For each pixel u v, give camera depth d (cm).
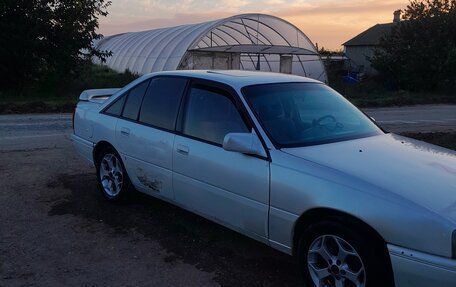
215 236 482
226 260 430
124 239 473
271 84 467
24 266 412
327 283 358
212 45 3092
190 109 473
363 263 329
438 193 329
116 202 568
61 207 564
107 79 2567
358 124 469
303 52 3155
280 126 416
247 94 439
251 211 399
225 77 470
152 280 391
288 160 377
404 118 1784
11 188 632
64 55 2286
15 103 1702
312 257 362
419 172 358
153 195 516
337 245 347
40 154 841
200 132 454
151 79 540
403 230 310
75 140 641
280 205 374
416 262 304
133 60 3291
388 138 451
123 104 565
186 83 491
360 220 328
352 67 5616
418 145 439
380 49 4822
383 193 327
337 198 339
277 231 381
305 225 370
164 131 489
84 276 397
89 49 2453
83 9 2325
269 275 404
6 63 2195
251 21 2909
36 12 2181
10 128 1162
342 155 383
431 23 3556
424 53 3522
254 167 394
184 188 462
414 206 314
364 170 355
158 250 449
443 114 2003
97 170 599
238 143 390
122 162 552
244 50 2919
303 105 461
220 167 420
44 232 488
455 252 296
